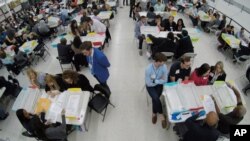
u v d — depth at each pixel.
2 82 3.84
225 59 5.27
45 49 5.92
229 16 7.70
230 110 2.53
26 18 7.93
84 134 3.21
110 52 5.73
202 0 8.47
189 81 2.90
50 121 2.52
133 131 3.21
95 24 5.31
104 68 3.38
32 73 3.47
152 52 4.74
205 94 2.73
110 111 3.62
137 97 3.95
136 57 5.42
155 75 3.09
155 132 3.17
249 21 6.54
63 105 2.68
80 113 2.59
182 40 4.19
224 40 5.31
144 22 5.48
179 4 9.22
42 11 8.73
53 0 10.38
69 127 3.04
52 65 5.39
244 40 5.44
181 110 2.45
